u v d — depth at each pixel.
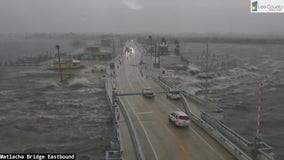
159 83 62.81
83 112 56.31
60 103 64.31
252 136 43.00
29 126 47.78
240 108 59.47
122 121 36.25
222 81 92.12
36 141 40.81
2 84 91.62
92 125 47.81
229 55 195.00
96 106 60.69
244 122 50.22
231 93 73.75
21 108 60.84
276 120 51.09
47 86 85.31
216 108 38.03
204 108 39.88
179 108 42.06
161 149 26.67
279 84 87.38
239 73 109.12
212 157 24.80
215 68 122.31
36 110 58.97
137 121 35.56
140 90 55.53
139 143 28.12
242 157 23.41
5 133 44.19
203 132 31.53
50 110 58.66
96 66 114.25
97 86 82.62
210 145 27.64
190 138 29.56
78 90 78.38
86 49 161.25
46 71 117.56
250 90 78.31
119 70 88.62
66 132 44.44
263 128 46.97
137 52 156.12
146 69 92.12
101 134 43.19
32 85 88.69
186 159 24.47
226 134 29.66
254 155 25.06
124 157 25.27
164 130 32.12
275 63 144.88
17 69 130.38
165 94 52.66
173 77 85.12
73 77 95.88
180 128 32.84
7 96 73.44
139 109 41.56
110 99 50.62
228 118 52.53
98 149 37.41
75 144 39.25
